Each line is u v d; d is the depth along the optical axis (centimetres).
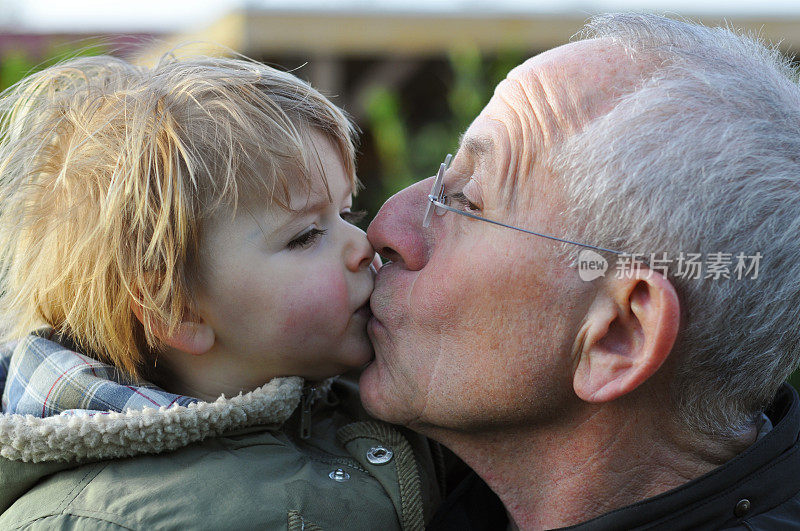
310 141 137
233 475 121
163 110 131
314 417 155
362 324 141
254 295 131
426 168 473
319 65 608
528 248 118
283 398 133
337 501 126
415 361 130
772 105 114
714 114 111
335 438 147
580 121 116
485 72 492
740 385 119
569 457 127
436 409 129
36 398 128
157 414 118
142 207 127
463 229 127
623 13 133
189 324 132
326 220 138
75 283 133
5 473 119
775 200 110
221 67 146
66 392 127
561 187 115
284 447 132
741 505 118
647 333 112
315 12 580
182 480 117
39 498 117
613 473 125
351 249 139
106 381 128
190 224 127
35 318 146
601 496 126
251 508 117
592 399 116
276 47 589
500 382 123
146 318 131
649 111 112
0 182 144
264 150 129
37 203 138
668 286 109
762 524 117
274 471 125
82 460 119
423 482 143
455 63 498
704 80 114
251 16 574
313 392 148
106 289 131
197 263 129
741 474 118
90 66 156
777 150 111
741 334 114
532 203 118
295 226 132
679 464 124
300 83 147
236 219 129
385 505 131
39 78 152
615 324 117
